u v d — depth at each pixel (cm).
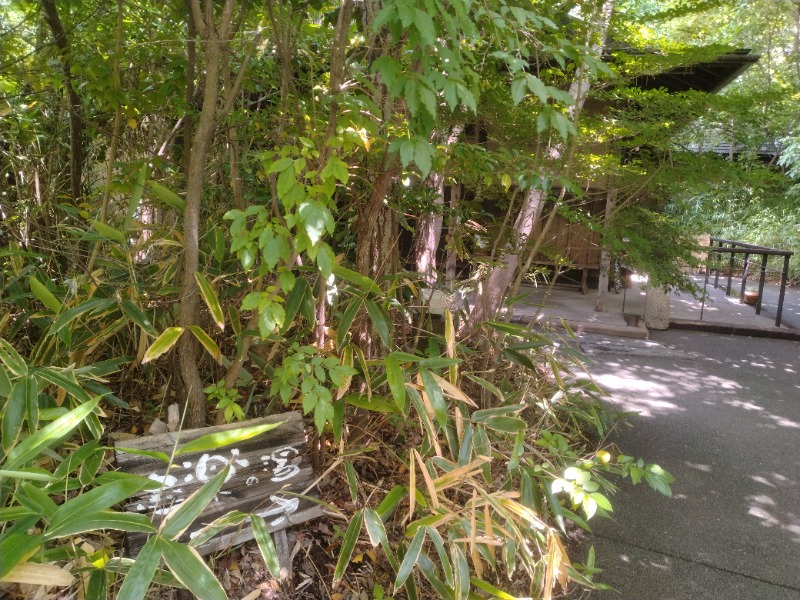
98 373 188
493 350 313
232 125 252
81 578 144
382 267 260
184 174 271
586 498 183
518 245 348
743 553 250
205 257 230
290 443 186
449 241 357
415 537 168
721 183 332
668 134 316
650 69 317
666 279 349
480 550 185
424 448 207
